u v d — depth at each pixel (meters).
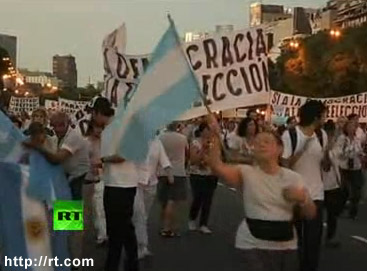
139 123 6.82
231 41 7.82
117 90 10.34
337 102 23.06
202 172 12.96
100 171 9.77
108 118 9.46
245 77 7.84
